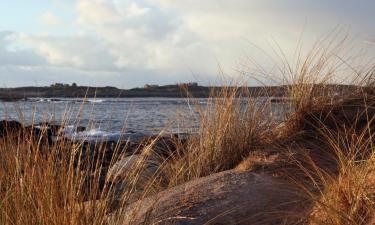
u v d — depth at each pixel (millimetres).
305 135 6406
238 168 5848
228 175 5285
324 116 6711
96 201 3816
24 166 3791
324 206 3916
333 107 6797
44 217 3488
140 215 4289
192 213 4449
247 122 6730
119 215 3850
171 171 6191
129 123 15836
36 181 3650
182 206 4562
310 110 6801
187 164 6344
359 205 3900
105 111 22781
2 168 3840
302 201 4543
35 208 3529
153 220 4211
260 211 4516
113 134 10492
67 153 3979
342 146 5816
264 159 5812
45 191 3602
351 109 6730
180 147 6574
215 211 4508
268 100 7066
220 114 6637
